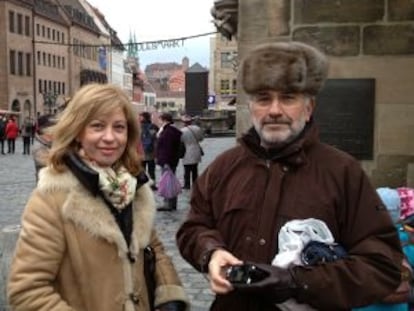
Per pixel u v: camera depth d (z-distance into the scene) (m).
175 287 2.62
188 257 2.40
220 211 2.39
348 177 2.25
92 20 100.12
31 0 73.50
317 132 2.35
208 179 2.46
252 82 2.29
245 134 2.41
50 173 2.39
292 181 2.26
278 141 2.28
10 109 67.94
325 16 5.31
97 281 2.36
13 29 68.69
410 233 3.21
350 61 5.26
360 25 5.23
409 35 5.16
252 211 2.28
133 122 2.56
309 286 2.04
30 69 72.88
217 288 2.09
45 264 2.31
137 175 2.56
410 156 5.18
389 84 5.21
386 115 5.21
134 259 2.45
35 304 2.29
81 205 2.35
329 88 5.27
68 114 2.45
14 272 2.32
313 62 2.29
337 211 2.23
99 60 101.56
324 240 2.16
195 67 46.12
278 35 5.46
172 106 142.38
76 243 2.35
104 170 2.46
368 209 2.21
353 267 2.09
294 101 2.29
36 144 5.63
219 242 2.31
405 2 5.14
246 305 2.26
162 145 11.98
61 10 85.31
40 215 2.34
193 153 14.26
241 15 5.59
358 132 5.25
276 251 2.22
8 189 14.88
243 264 2.08
